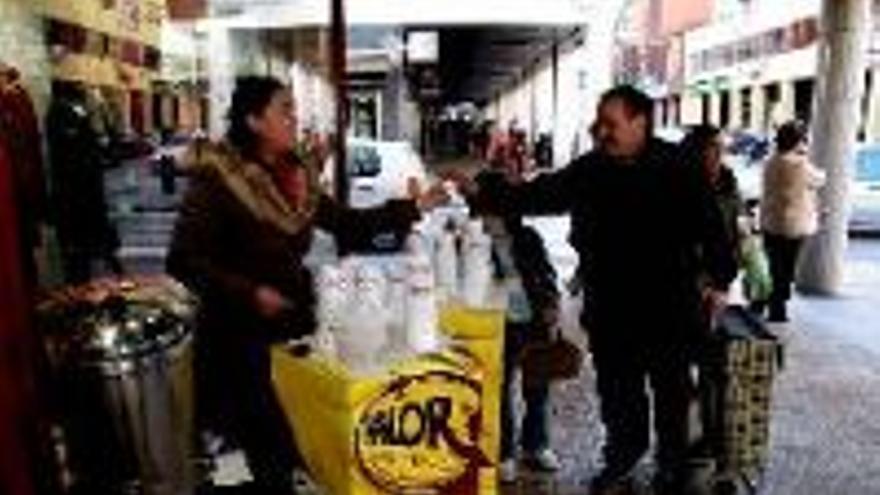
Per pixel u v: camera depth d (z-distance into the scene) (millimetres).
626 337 4117
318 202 3621
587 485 4547
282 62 19578
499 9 10148
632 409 4270
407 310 2627
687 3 38344
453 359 2541
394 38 15188
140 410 3098
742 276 8016
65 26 9797
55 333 3061
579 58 22688
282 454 3320
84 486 3199
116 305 3135
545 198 4109
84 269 8672
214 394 3502
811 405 5883
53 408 3146
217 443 3502
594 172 4035
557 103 23406
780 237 7984
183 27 14961
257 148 3396
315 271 3422
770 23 28219
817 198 8930
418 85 23344
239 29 13898
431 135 30812
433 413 2512
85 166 8656
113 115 11289
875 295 9438
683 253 4004
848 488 4645
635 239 4000
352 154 11250
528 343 4004
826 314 8516
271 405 3395
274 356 2777
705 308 4078
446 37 17391
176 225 3367
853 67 9219
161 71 14172
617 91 3922
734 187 6039
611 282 4086
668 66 40906
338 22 5781
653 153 3953
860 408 5836
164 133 13609
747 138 19141
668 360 4113
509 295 3900
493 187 4156
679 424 4227
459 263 3275
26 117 6152
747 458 4297
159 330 3105
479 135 23984
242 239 3340
